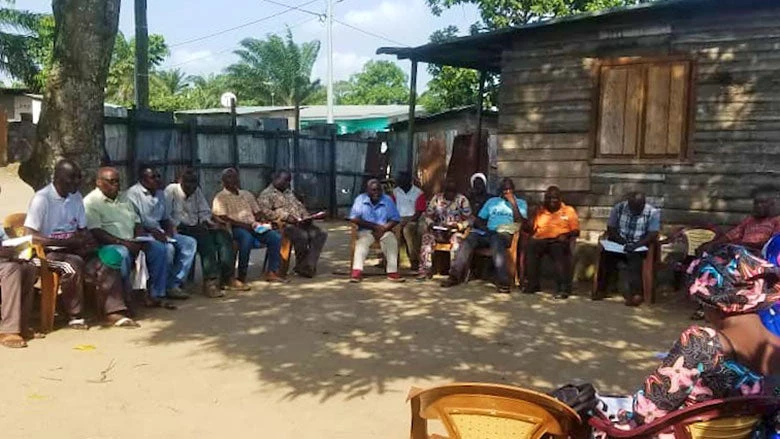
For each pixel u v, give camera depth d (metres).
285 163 15.46
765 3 8.62
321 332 6.67
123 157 11.23
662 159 9.32
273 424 4.52
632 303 8.23
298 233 9.29
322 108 32.25
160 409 4.70
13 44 27.44
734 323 2.60
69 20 7.24
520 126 10.17
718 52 8.95
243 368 5.57
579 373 5.70
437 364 5.81
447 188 9.84
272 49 40.56
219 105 42.72
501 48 10.66
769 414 2.61
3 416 4.46
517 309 7.90
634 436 2.68
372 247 11.35
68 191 6.56
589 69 9.66
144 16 12.99
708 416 2.54
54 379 5.16
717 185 9.02
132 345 6.07
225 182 8.80
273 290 8.53
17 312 5.89
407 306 7.85
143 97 13.09
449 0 18.75
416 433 3.03
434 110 27.92
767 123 8.74
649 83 9.34
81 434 4.25
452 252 9.46
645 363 6.00
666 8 8.88
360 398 5.01
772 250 3.92
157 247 7.40
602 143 9.66
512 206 9.13
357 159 17.38
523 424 2.77
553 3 17.55
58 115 7.30
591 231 9.75
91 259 6.65
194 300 7.90
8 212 15.17
